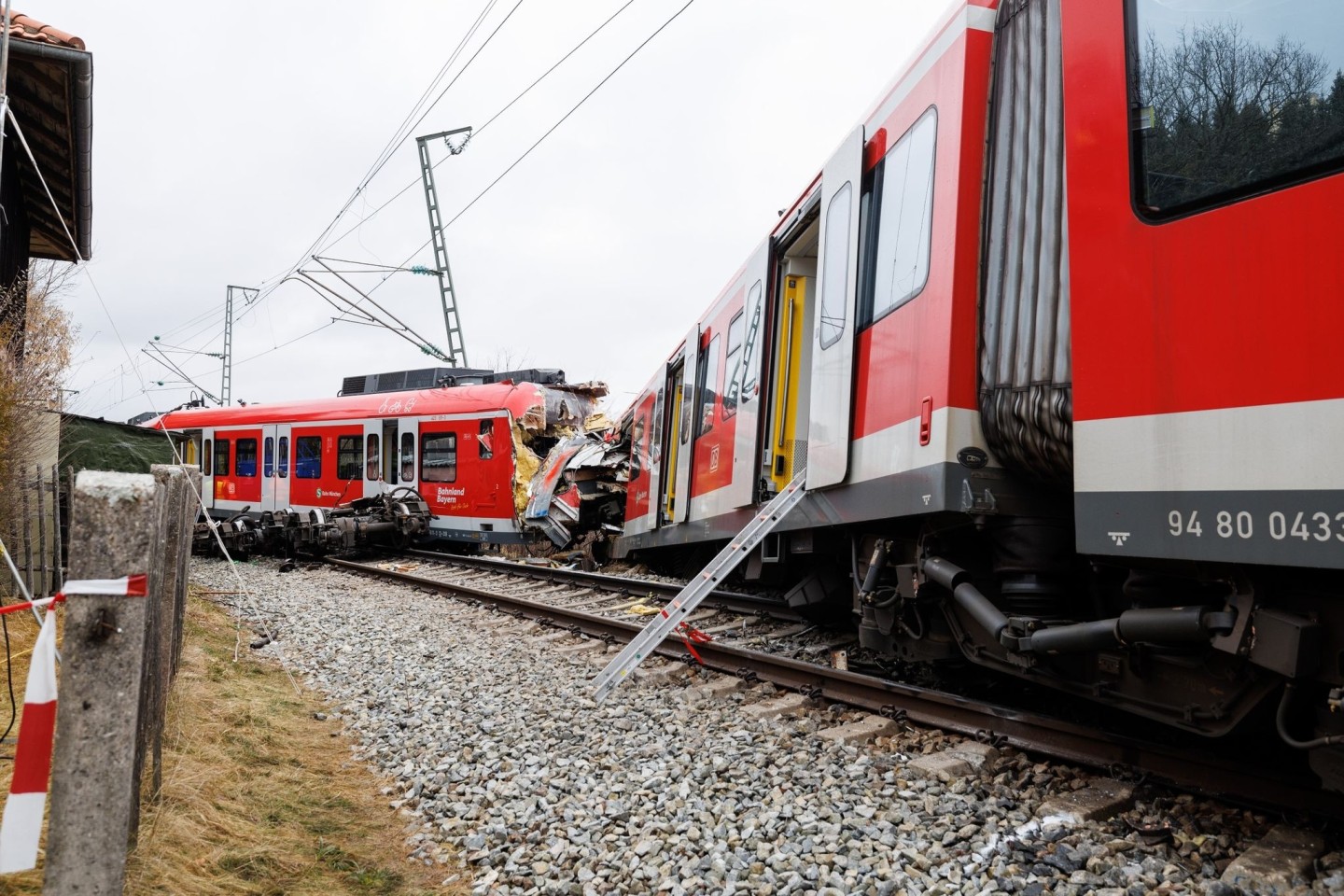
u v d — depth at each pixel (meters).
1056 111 4.18
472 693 6.94
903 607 5.78
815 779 4.47
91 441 13.05
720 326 10.67
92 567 2.15
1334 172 2.74
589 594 12.34
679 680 7.02
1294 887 2.99
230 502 24.27
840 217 6.53
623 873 3.69
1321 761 3.11
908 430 5.04
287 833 4.20
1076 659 4.25
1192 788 3.78
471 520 18.89
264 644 8.91
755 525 7.05
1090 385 3.58
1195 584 3.58
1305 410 2.75
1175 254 3.24
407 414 20.17
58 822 2.11
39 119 9.60
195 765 4.59
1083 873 3.24
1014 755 4.57
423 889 3.78
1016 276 4.33
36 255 14.30
